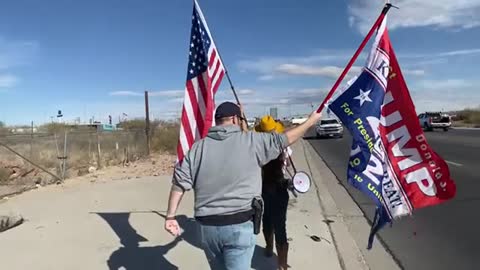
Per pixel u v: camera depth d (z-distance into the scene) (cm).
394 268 612
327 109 435
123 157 2039
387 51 447
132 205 962
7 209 931
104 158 1931
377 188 448
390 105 456
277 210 546
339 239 730
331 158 2273
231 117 382
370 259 650
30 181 1341
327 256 638
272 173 541
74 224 802
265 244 670
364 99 444
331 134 4462
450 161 1794
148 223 802
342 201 1079
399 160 457
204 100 607
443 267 615
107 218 843
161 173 1527
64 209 929
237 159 364
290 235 743
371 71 446
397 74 452
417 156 454
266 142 373
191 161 375
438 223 841
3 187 1242
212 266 384
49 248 667
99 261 611
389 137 458
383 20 445
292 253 648
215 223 362
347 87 442
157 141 2562
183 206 943
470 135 3791
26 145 2295
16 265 598
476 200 1020
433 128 4947
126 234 734
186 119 608
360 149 445
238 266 366
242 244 363
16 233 747
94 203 989
